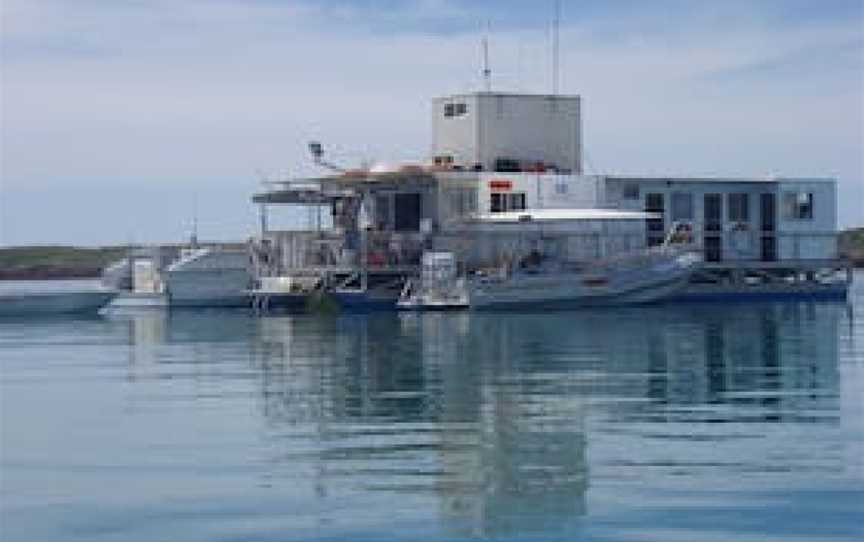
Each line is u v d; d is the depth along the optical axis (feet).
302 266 224.53
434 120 259.19
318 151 231.09
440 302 212.84
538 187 234.58
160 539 58.85
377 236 221.87
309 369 129.59
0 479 71.87
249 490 67.92
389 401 103.04
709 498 64.34
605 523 59.93
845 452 75.87
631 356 138.72
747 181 248.73
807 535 57.52
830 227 255.91
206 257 241.14
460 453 77.77
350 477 70.79
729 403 99.09
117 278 257.75
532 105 254.88
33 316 238.48
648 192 241.76
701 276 240.73
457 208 233.14
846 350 144.56
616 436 83.41
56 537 59.57
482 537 58.08
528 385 112.57
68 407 102.78
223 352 152.35
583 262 216.95
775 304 238.27
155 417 95.76
